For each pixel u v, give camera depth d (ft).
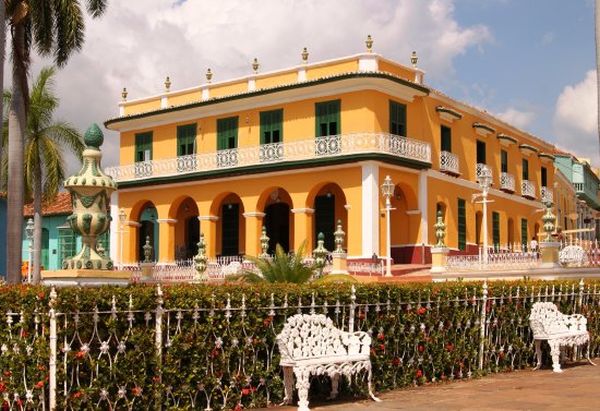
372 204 98.58
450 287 36.68
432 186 110.11
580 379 36.22
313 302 30.25
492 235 130.52
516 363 40.32
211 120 117.29
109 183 27.14
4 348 23.79
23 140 75.72
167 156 122.52
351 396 31.12
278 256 53.52
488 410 27.91
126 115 126.72
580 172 206.28
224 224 121.70
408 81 104.27
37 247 103.09
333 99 103.91
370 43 102.94
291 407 28.91
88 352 24.13
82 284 26.08
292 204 114.73
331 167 102.22
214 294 27.66
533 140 153.79
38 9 78.13
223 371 27.73
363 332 31.14
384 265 98.63
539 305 40.60
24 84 76.48
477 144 128.16
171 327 26.53
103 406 24.49
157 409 25.67
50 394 23.29
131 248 124.36
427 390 33.35
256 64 112.57
